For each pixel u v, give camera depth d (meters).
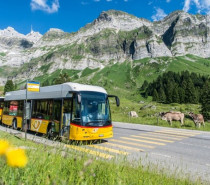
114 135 16.73
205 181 6.41
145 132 19.16
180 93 141.00
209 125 30.14
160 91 164.62
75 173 3.41
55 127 13.36
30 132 17.75
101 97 12.91
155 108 86.25
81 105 11.84
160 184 4.36
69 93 12.34
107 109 12.99
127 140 14.28
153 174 5.00
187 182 5.25
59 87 13.86
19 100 19.28
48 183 2.74
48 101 14.69
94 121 12.00
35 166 3.38
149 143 13.34
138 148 11.55
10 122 20.66
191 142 14.18
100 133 12.09
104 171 3.80
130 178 3.97
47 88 15.23
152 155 9.94
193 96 137.62
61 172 3.47
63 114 12.77
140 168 5.03
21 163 1.15
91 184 3.13
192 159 9.50
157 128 23.31
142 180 3.94
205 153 10.91
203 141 14.75
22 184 2.47
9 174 2.61
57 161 4.07
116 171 3.82
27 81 13.65
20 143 7.76
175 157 9.74
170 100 139.50
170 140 14.81
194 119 26.59
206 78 192.62
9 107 21.47
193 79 192.75
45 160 3.79
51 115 13.99
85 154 4.63
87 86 13.15
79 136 11.40
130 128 22.66
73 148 5.48
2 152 1.15
